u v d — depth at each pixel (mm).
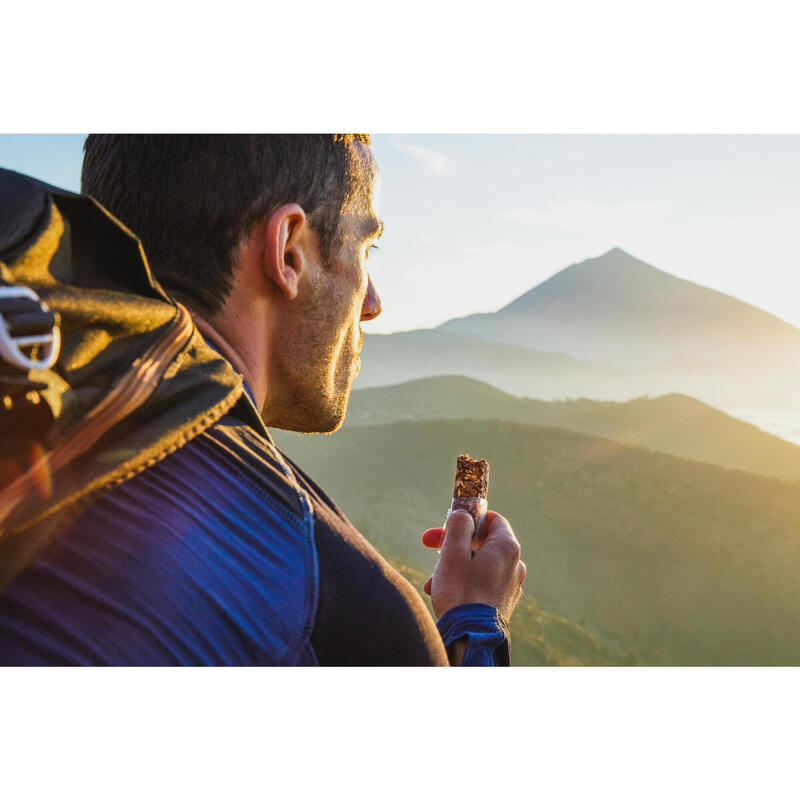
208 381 607
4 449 501
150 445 557
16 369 481
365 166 771
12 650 526
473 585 816
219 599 555
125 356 570
